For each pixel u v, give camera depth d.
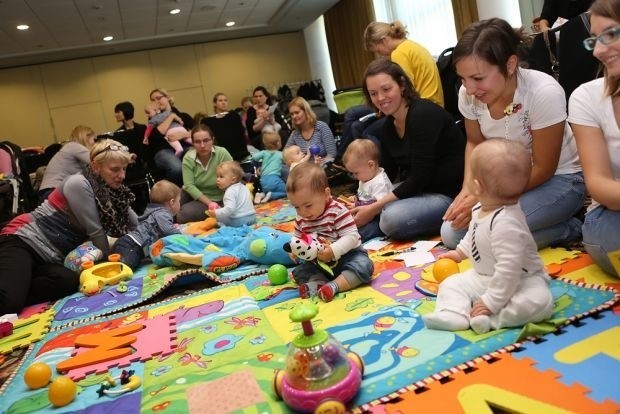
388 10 7.43
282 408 1.08
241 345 1.44
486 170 1.27
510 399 0.97
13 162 4.02
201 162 3.93
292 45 10.30
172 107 5.87
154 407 1.17
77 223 2.59
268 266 2.29
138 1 6.65
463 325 1.29
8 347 1.81
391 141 2.54
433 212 2.23
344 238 1.77
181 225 3.56
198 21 8.24
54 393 1.26
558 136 1.73
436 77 3.22
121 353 1.51
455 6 5.91
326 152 4.25
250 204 3.39
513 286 1.24
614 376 0.99
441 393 1.04
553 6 3.68
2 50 7.90
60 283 2.38
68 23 7.07
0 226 3.28
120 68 9.50
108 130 9.55
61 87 9.27
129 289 2.29
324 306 1.64
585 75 2.46
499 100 1.81
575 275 1.54
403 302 1.55
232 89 10.05
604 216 1.44
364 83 2.39
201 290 2.11
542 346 1.15
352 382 1.04
